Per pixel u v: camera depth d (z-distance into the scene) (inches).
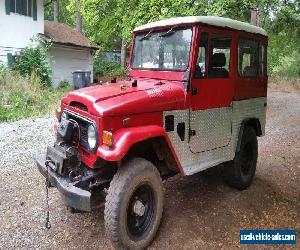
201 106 177.5
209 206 198.7
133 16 454.0
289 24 646.5
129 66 204.2
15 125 380.8
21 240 162.7
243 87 204.5
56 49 789.2
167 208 194.5
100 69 1026.1
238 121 204.2
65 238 165.6
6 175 235.3
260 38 215.8
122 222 147.6
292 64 927.0
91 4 526.9
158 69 185.3
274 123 434.9
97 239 165.3
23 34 693.9
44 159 174.9
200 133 179.3
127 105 148.3
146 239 158.2
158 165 179.3
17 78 546.3
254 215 191.6
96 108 146.0
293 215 193.2
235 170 212.7
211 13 409.4
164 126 161.3
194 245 163.0
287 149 317.7
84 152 160.1
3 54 656.4
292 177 249.3
